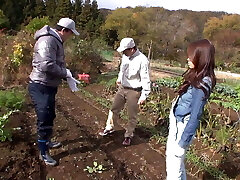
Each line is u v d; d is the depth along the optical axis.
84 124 5.62
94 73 10.49
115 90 8.28
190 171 4.25
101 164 4.12
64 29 3.67
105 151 4.59
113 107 4.85
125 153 4.60
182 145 2.99
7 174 3.64
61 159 4.12
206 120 5.55
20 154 4.11
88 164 4.08
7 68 8.56
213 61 2.86
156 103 6.61
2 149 4.15
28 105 6.16
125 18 35.62
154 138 5.24
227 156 4.64
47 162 3.93
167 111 6.20
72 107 6.66
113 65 14.13
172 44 34.81
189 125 2.90
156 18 38.25
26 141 4.55
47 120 3.78
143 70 4.35
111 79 9.56
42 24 10.54
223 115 6.15
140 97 4.45
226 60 29.78
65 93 7.87
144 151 4.71
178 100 3.08
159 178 3.99
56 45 3.59
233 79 15.68
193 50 2.85
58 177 3.73
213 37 38.19
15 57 8.70
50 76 3.63
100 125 5.65
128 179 3.89
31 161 4.00
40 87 3.65
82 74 9.38
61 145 4.50
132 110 4.61
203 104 2.86
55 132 4.95
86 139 4.86
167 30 36.81
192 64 2.88
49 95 3.72
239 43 34.53
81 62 10.23
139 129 5.64
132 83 4.48
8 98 5.37
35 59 3.61
